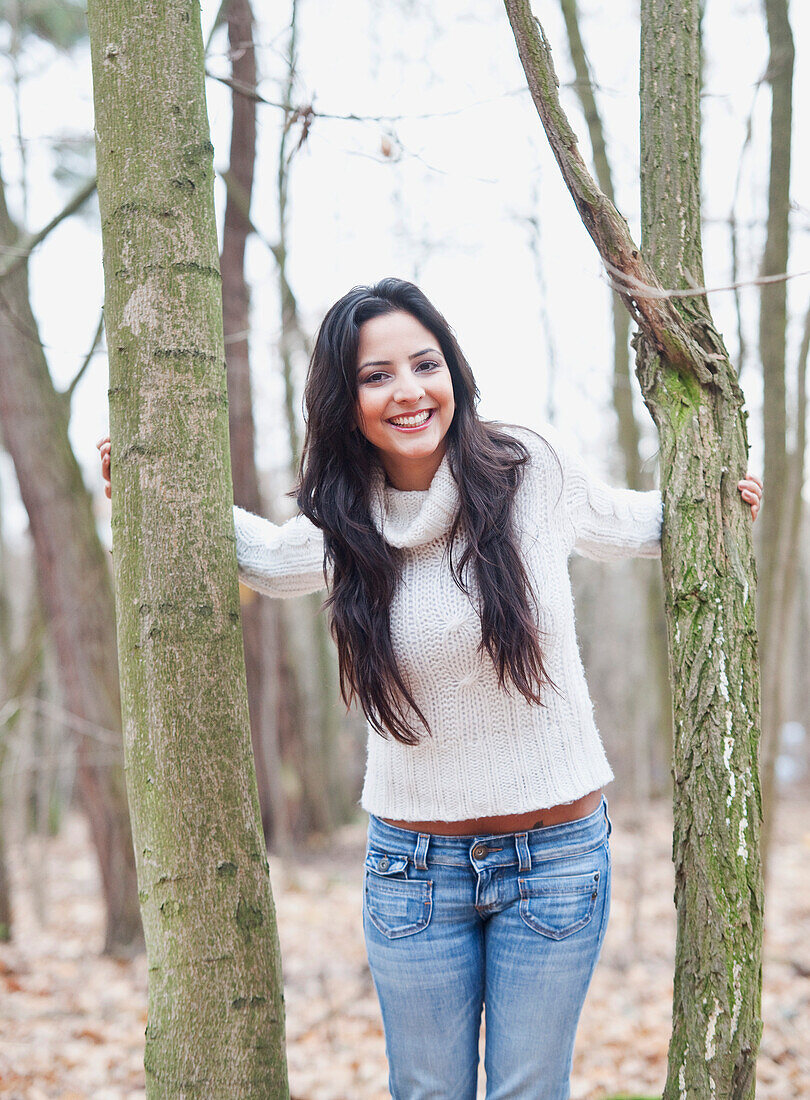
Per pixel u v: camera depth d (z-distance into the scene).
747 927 1.71
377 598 1.84
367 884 1.98
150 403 1.66
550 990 1.82
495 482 1.81
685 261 1.93
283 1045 1.73
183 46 1.69
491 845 1.86
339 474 1.91
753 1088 1.71
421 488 1.95
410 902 1.89
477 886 1.86
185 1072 1.62
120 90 1.67
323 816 9.29
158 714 1.65
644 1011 4.28
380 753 1.96
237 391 7.20
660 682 6.71
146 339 1.66
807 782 12.91
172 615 1.65
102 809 5.43
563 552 1.88
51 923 6.37
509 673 1.79
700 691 1.78
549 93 1.77
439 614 1.81
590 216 1.81
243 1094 1.64
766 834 4.29
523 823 1.87
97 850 5.46
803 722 13.54
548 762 1.84
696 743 1.77
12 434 5.35
